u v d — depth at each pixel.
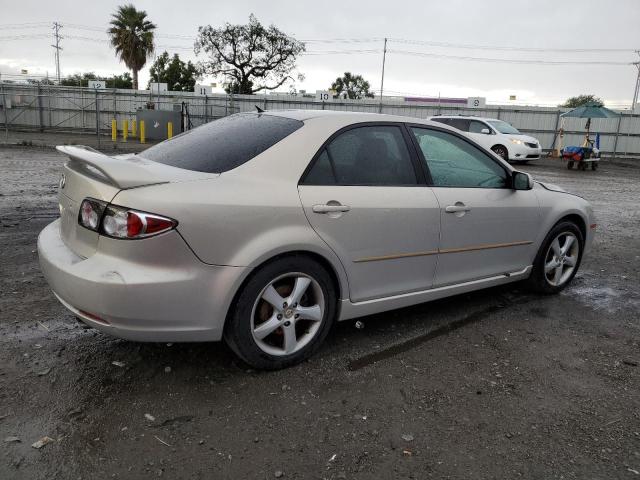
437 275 3.91
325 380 3.15
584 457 2.55
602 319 4.40
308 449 2.52
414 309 4.41
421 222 3.67
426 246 3.75
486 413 2.89
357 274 3.42
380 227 3.44
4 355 3.24
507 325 4.17
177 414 2.74
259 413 2.78
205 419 2.71
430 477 2.37
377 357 3.49
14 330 3.59
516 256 4.50
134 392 2.92
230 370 3.20
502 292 4.98
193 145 3.44
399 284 3.69
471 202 4.00
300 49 45.09
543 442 2.66
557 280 4.94
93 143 22.36
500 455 2.54
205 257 2.78
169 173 2.92
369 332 3.89
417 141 3.83
